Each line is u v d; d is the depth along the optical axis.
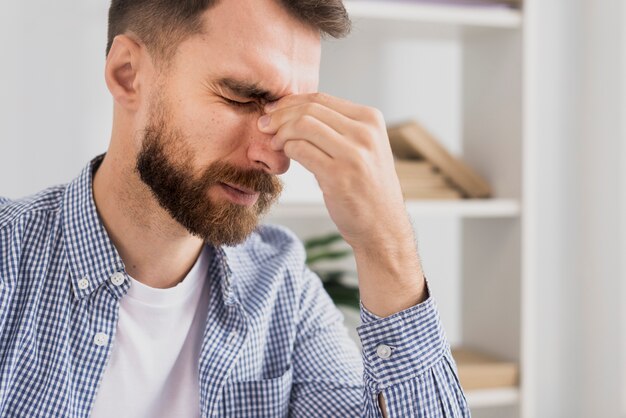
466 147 2.21
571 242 2.42
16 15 2.09
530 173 2.02
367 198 1.02
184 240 1.12
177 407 1.17
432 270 2.37
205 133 1.02
